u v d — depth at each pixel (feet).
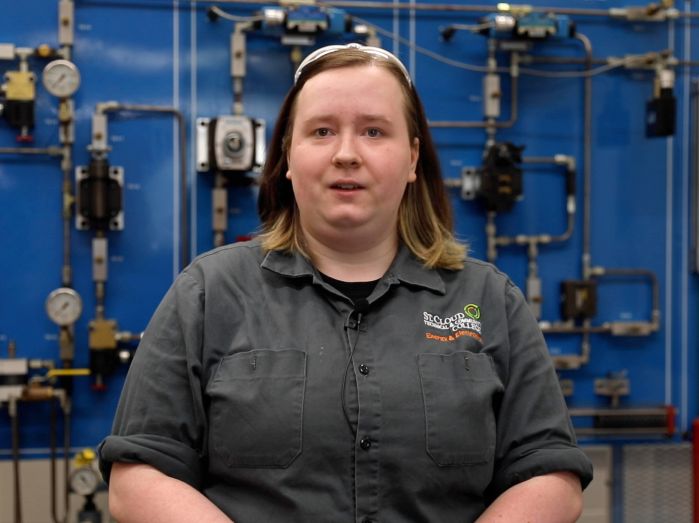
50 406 10.11
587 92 10.84
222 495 4.18
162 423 4.21
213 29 10.30
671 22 11.04
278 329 4.32
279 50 10.45
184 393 4.27
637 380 11.01
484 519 4.17
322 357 4.22
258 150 10.17
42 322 10.09
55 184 10.10
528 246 10.85
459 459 4.16
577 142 10.91
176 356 4.30
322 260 4.67
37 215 10.07
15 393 9.64
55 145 10.11
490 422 4.33
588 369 10.95
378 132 4.42
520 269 10.87
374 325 4.41
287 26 9.93
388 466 4.08
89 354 10.15
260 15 10.23
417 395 4.17
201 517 3.93
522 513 4.14
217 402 4.16
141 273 10.25
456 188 10.74
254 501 4.10
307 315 4.39
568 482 4.33
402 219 4.87
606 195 10.97
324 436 4.05
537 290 10.68
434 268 4.74
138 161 10.21
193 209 10.35
